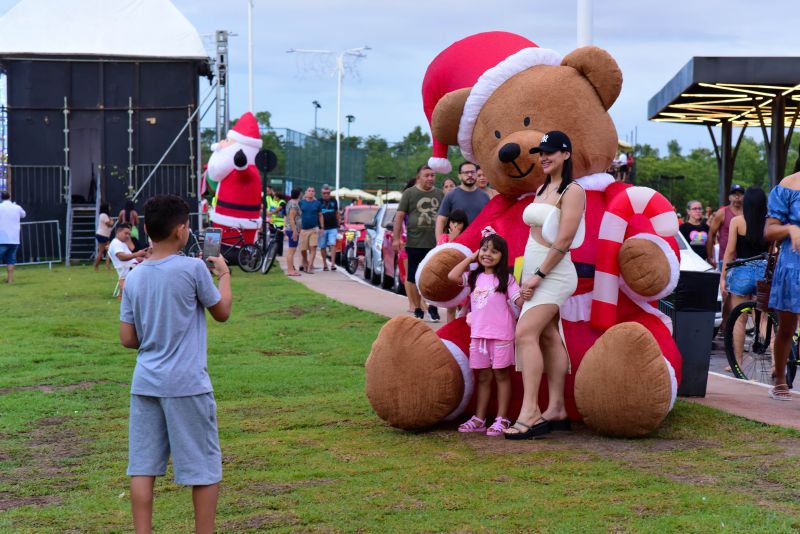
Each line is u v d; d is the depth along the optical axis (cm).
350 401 841
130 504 557
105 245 2669
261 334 1313
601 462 608
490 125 721
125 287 476
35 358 1102
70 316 1548
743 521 480
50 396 881
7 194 2314
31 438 728
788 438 667
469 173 1088
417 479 581
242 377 969
